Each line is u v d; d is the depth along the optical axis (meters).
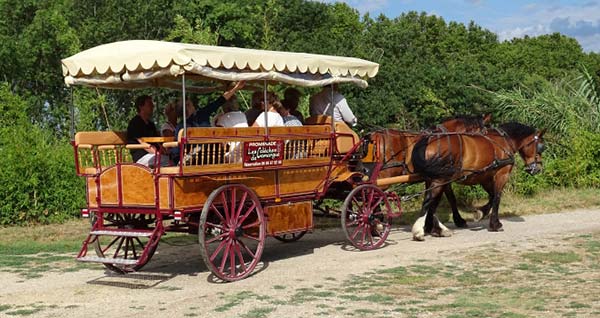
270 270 10.64
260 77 9.95
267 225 10.50
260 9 34.56
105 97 20.45
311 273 10.38
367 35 32.16
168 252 12.28
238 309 8.41
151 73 9.50
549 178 20.19
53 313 8.38
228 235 9.91
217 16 31.88
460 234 13.70
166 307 8.56
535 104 22.38
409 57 27.14
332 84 11.35
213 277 10.23
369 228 12.12
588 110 22.69
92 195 10.09
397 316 8.09
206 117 10.23
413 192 17.02
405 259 11.32
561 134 21.97
